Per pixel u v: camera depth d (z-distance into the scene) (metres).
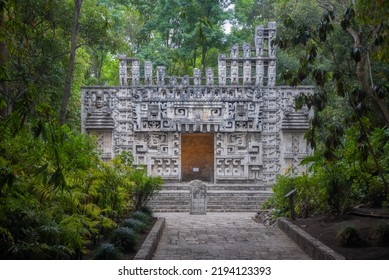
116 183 13.93
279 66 36.00
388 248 10.59
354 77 19.66
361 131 12.20
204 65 39.91
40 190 9.53
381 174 12.20
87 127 30.53
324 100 12.38
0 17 8.32
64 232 8.45
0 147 9.65
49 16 20.88
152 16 42.59
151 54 38.44
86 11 22.58
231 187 30.41
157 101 30.80
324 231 13.16
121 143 30.98
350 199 15.55
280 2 31.84
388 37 10.48
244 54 31.14
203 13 37.88
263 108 31.25
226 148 31.20
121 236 10.99
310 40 13.43
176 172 31.00
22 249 7.42
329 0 20.03
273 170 31.12
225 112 30.89
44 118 7.05
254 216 22.84
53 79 21.86
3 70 7.24
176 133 31.06
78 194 10.23
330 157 12.05
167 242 13.98
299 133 31.12
